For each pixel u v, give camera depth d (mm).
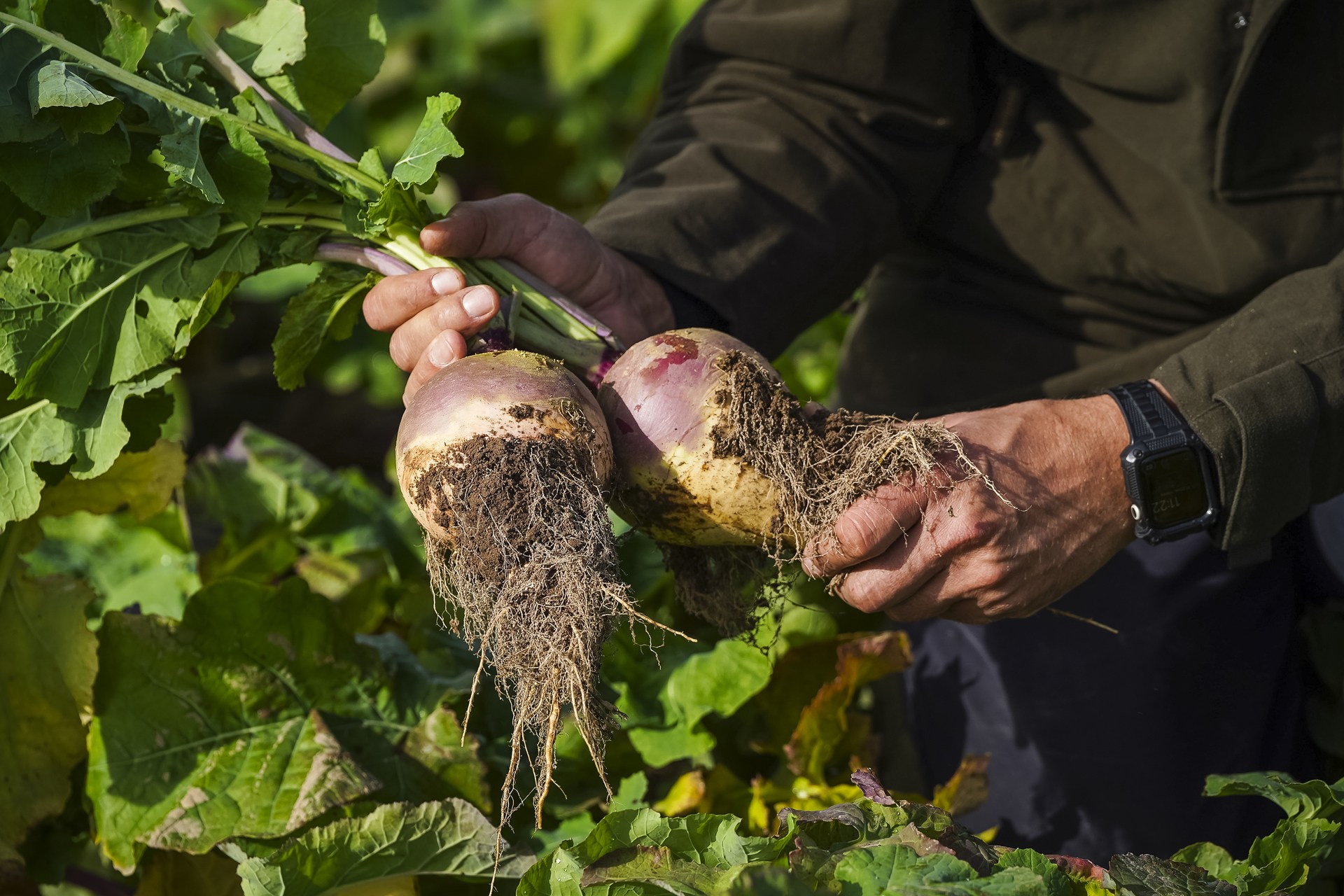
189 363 4848
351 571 2557
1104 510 1521
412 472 1392
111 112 1528
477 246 1580
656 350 1508
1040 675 2105
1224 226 1727
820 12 1832
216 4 4824
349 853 1581
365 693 1939
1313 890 1821
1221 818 2041
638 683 2150
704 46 2008
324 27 1795
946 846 1363
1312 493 1573
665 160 1935
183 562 2523
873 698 2477
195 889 1820
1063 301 1958
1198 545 1985
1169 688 2014
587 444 1397
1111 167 1812
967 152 1945
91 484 2002
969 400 2111
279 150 1642
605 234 1790
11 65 1503
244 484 2664
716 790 2070
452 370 1422
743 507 1489
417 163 1485
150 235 1617
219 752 1806
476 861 1658
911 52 1826
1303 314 1538
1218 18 1611
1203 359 1536
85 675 1819
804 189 1867
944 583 1493
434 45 5418
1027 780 2143
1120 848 2105
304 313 1698
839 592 1532
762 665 2068
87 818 1983
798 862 1272
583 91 5293
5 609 1867
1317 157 1679
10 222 1637
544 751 1396
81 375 1567
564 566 1335
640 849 1304
